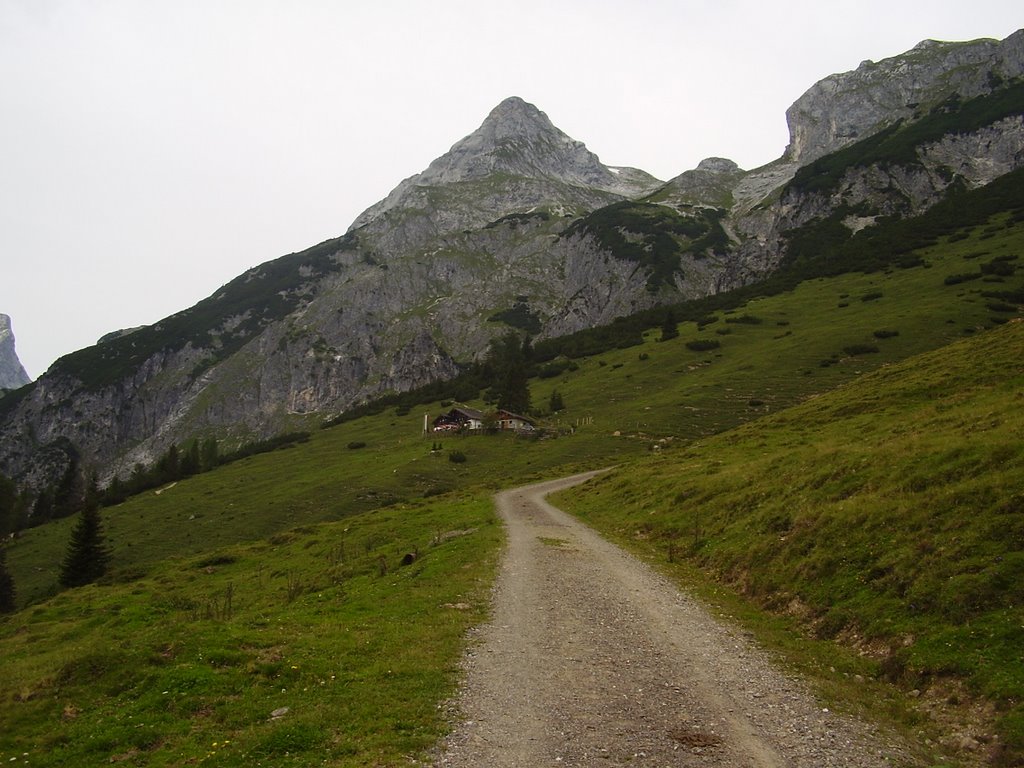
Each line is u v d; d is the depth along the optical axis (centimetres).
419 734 1259
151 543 8756
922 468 2422
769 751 1186
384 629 2027
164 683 1569
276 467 13388
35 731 1425
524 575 2816
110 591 5025
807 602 2062
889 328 12438
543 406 14038
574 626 2053
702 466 4959
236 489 11662
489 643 1878
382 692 1477
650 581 2686
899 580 1838
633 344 18625
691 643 1862
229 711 1421
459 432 13162
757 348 14125
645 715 1354
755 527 2884
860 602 1867
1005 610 1498
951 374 5531
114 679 1630
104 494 13875
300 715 1358
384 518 5997
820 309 16125
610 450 9919
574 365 17688
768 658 1720
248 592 3997
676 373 14050
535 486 7556
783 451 4550
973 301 12838
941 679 1408
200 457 16650
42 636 3600
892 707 1376
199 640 1852
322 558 4653
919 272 16450
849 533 2253
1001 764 1101
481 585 2639
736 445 5684
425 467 10412
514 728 1290
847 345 12294
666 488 4581
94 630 3538
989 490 1972
